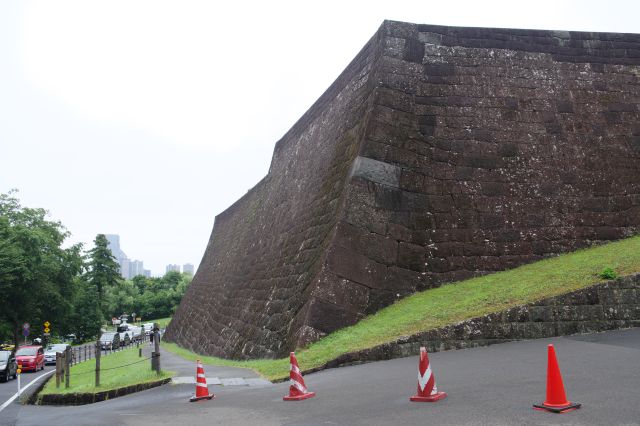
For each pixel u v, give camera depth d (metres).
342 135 21.67
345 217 16.48
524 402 7.42
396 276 16.39
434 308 14.17
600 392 7.48
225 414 9.16
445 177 17.77
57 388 16.36
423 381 8.27
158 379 14.16
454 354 11.77
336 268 15.85
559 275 14.23
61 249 57.00
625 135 18.67
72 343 75.56
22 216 55.50
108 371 20.53
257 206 36.72
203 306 40.84
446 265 16.78
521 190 17.72
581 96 19.08
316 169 24.06
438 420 7.00
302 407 8.88
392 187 17.30
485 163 18.02
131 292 115.81
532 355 10.55
